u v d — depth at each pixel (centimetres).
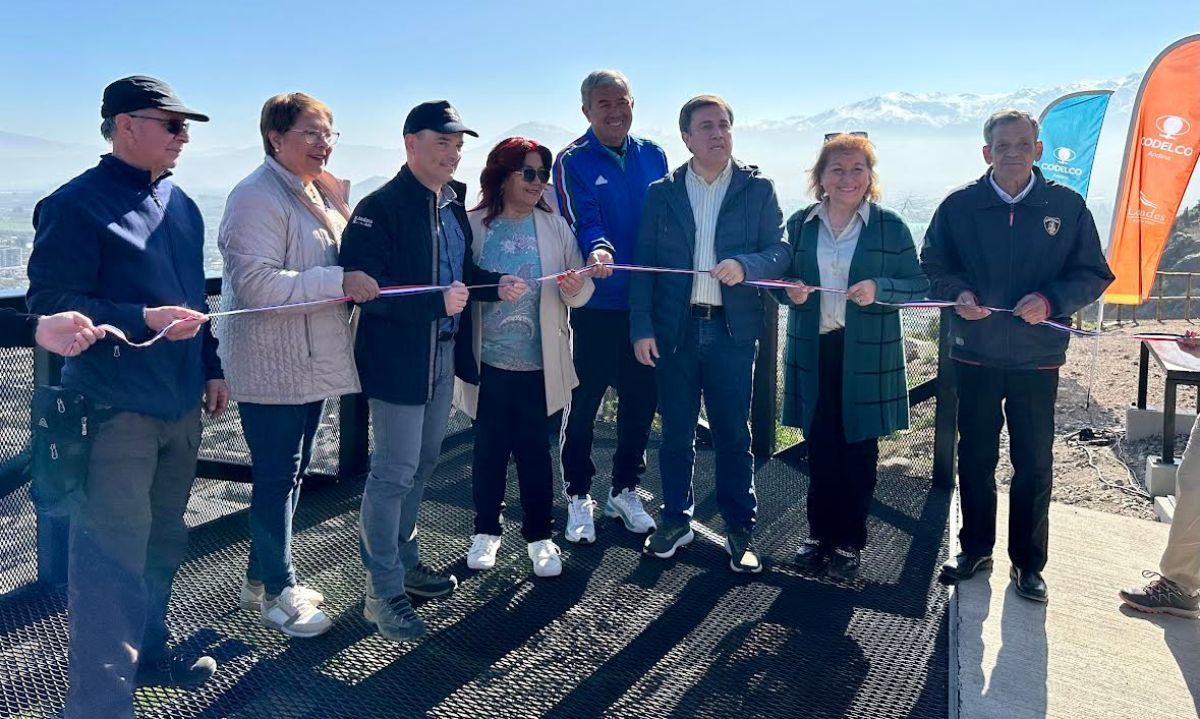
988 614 316
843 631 297
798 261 342
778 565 351
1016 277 321
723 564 351
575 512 372
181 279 225
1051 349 321
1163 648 297
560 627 292
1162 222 768
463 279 307
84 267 201
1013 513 333
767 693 256
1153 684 273
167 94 211
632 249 364
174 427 228
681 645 283
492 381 326
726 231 330
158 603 243
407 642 276
